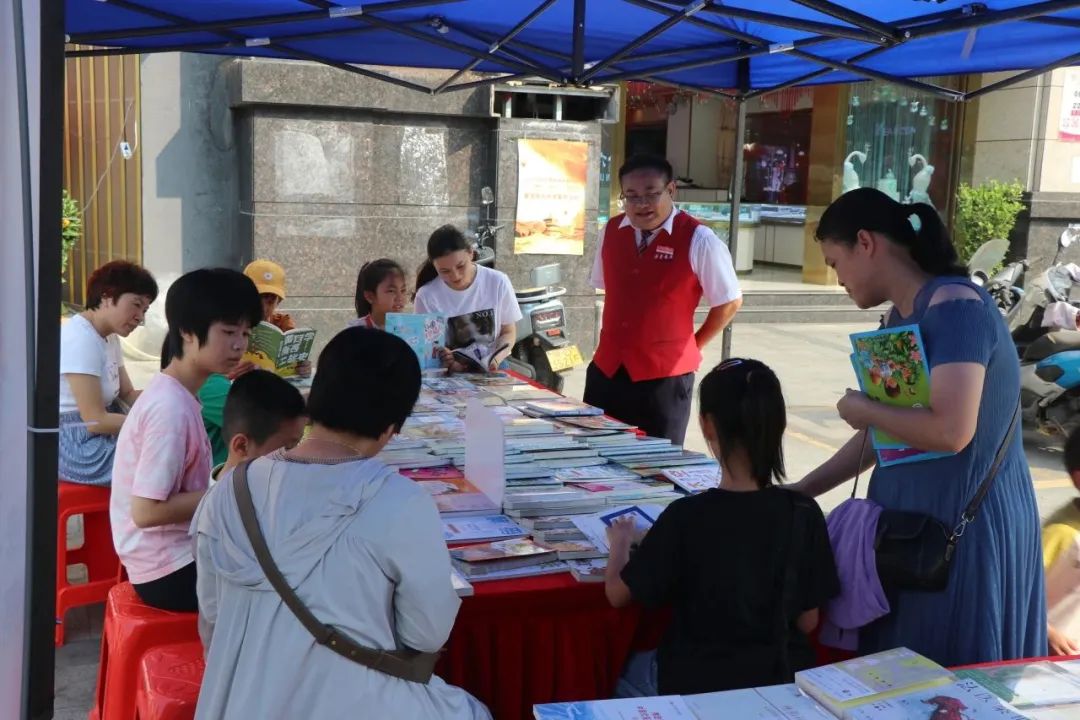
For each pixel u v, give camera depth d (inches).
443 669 100.6
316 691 74.1
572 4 167.8
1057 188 486.3
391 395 79.4
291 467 78.1
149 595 111.1
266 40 180.7
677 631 94.3
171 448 108.2
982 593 93.4
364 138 328.8
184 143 333.7
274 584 74.7
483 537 108.8
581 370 357.7
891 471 99.1
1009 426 94.1
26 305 78.6
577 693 105.1
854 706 76.2
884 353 94.6
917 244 95.3
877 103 526.9
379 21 165.8
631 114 554.3
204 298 110.2
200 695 77.0
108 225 371.2
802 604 92.4
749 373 92.3
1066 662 87.0
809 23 133.6
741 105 210.4
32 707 81.8
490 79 193.3
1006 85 165.0
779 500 92.1
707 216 530.6
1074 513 115.4
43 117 76.5
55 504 81.4
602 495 119.8
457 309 207.9
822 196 534.6
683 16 141.9
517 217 344.8
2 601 83.3
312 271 330.0
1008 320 288.2
